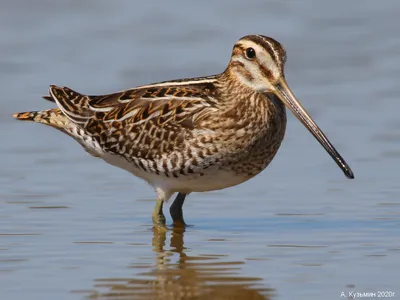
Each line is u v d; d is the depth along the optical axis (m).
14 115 17.25
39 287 13.16
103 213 16.53
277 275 13.61
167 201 16.23
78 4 26.31
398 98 21.64
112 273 13.77
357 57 23.86
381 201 16.94
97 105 16.73
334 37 24.92
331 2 26.70
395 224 15.88
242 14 26.12
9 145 19.64
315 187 17.67
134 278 13.59
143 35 24.95
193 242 15.26
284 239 15.27
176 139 15.78
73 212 16.47
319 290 13.02
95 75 22.70
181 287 13.22
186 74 22.72
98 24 25.53
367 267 13.87
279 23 25.62
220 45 24.30
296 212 16.61
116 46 24.39
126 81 22.36
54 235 15.38
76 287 13.19
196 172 15.79
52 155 19.22
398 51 24.19
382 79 22.67
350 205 16.78
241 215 16.58
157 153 15.95
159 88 16.39
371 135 19.86
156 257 14.51
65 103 16.94
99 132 16.59
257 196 17.39
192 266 14.04
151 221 16.27
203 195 17.58
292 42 24.61
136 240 15.34
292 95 15.74
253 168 15.92
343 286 13.13
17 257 14.34
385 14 26.19
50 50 24.11
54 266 14.02
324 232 15.55
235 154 15.67
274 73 15.70
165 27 25.39
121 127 16.36
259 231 15.72
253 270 13.84
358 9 26.42
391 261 14.11
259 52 15.73
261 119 15.72
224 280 13.48
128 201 17.16
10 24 25.30
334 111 21.03
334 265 13.98
